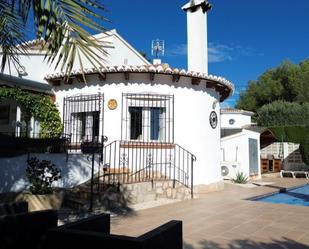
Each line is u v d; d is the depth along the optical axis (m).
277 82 43.56
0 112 13.91
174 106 12.57
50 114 12.91
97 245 3.39
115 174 10.81
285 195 14.11
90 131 12.82
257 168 20.97
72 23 3.55
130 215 8.56
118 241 3.30
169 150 12.36
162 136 12.68
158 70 12.05
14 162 9.55
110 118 12.36
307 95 40.38
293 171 22.56
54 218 4.57
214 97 13.93
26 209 5.58
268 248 5.83
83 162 10.52
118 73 12.39
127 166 12.08
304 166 23.61
